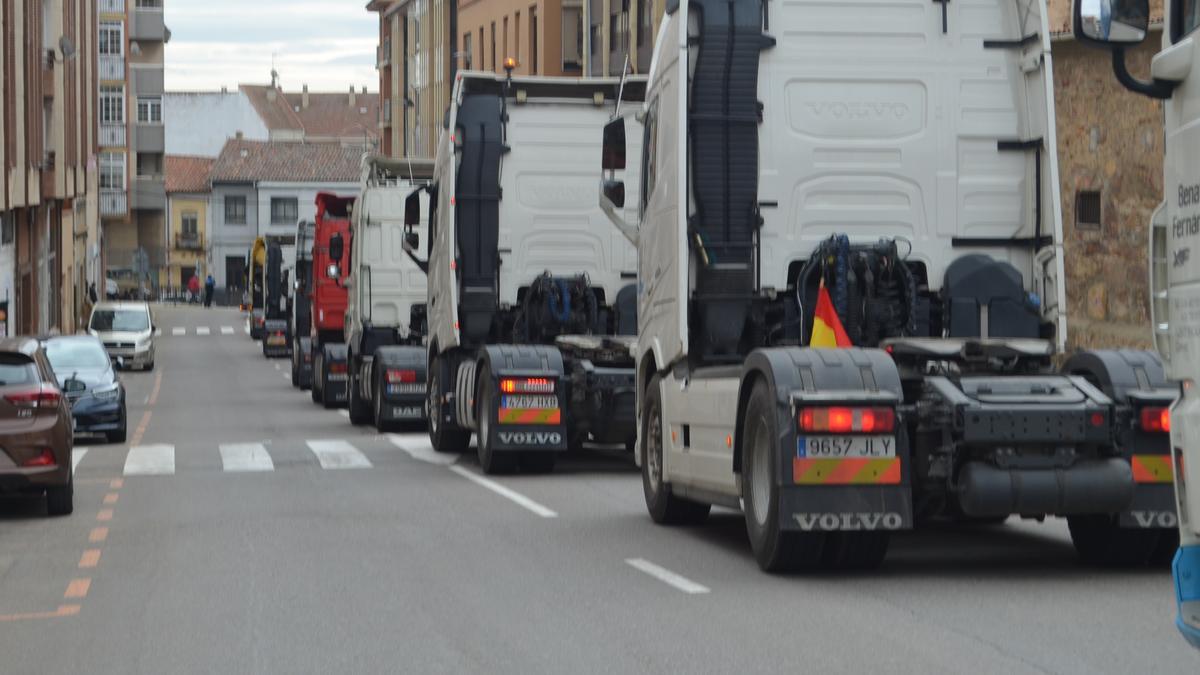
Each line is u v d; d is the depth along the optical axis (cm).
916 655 1254
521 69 9350
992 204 1923
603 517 2255
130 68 18062
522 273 3055
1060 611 1442
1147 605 1470
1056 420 1558
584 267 3066
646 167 2169
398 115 13812
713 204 1917
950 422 1565
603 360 2873
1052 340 1864
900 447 1585
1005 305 1886
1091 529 1705
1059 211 1870
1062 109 4041
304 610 1517
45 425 2325
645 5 7050
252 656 1311
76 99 9594
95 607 1570
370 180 4594
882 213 1922
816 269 1895
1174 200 998
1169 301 1008
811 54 1923
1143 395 1602
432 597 1578
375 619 1462
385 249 4556
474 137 3025
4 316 6128
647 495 2191
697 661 1249
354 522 2219
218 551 1947
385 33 14475
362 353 4553
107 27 16262
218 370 8469
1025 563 1747
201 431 4341
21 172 6394
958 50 1930
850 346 1841
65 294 10275
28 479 2303
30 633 1440
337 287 5675
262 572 1766
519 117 3050
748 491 1705
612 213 2225
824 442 1580
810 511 1577
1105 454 1603
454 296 3044
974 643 1297
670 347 2014
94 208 13438
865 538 1628
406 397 4125
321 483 2809
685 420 1989
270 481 2866
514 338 3036
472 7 10588
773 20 1923
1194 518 978
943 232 1919
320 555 1891
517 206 3052
